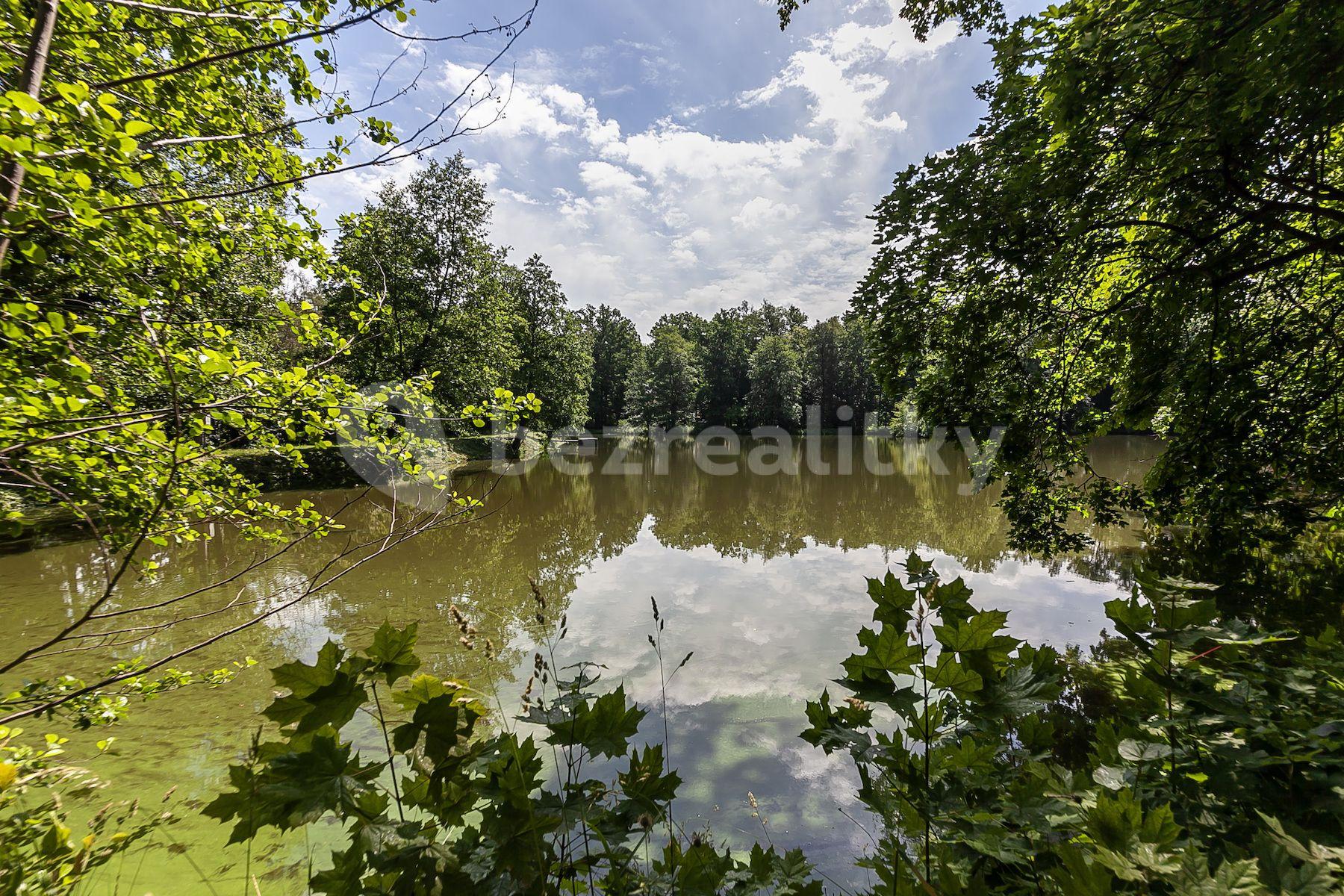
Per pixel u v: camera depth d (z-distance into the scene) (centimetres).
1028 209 459
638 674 696
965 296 547
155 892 336
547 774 439
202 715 568
